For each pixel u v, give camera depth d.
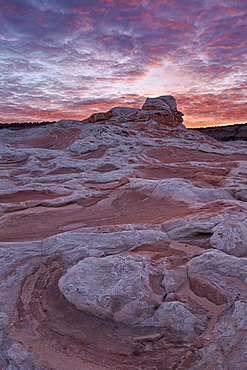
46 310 5.09
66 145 26.77
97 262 5.77
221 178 13.94
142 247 6.63
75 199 11.77
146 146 25.42
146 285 5.13
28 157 21.48
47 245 7.00
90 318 4.83
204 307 4.86
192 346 4.12
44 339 4.48
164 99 41.78
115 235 7.07
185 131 37.00
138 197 11.77
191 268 5.76
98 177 14.70
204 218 7.53
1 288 5.61
